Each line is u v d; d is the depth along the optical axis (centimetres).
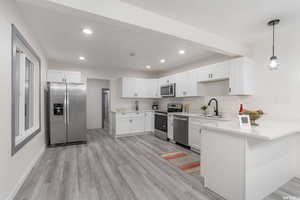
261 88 282
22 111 231
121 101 569
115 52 367
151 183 218
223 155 184
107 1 171
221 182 187
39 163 282
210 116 344
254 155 172
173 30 218
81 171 252
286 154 222
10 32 175
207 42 254
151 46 326
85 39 291
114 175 240
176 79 468
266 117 273
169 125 445
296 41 237
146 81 561
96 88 657
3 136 158
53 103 388
